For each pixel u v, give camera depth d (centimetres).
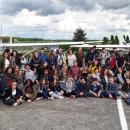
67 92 1367
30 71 1372
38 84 1318
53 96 1325
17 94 1192
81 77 1470
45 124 899
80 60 1620
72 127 871
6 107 1138
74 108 1130
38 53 1560
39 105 1180
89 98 1349
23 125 887
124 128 871
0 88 1266
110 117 1002
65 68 1456
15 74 1294
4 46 2239
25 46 2580
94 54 1628
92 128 864
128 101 1223
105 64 1644
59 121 936
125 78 1441
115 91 1356
